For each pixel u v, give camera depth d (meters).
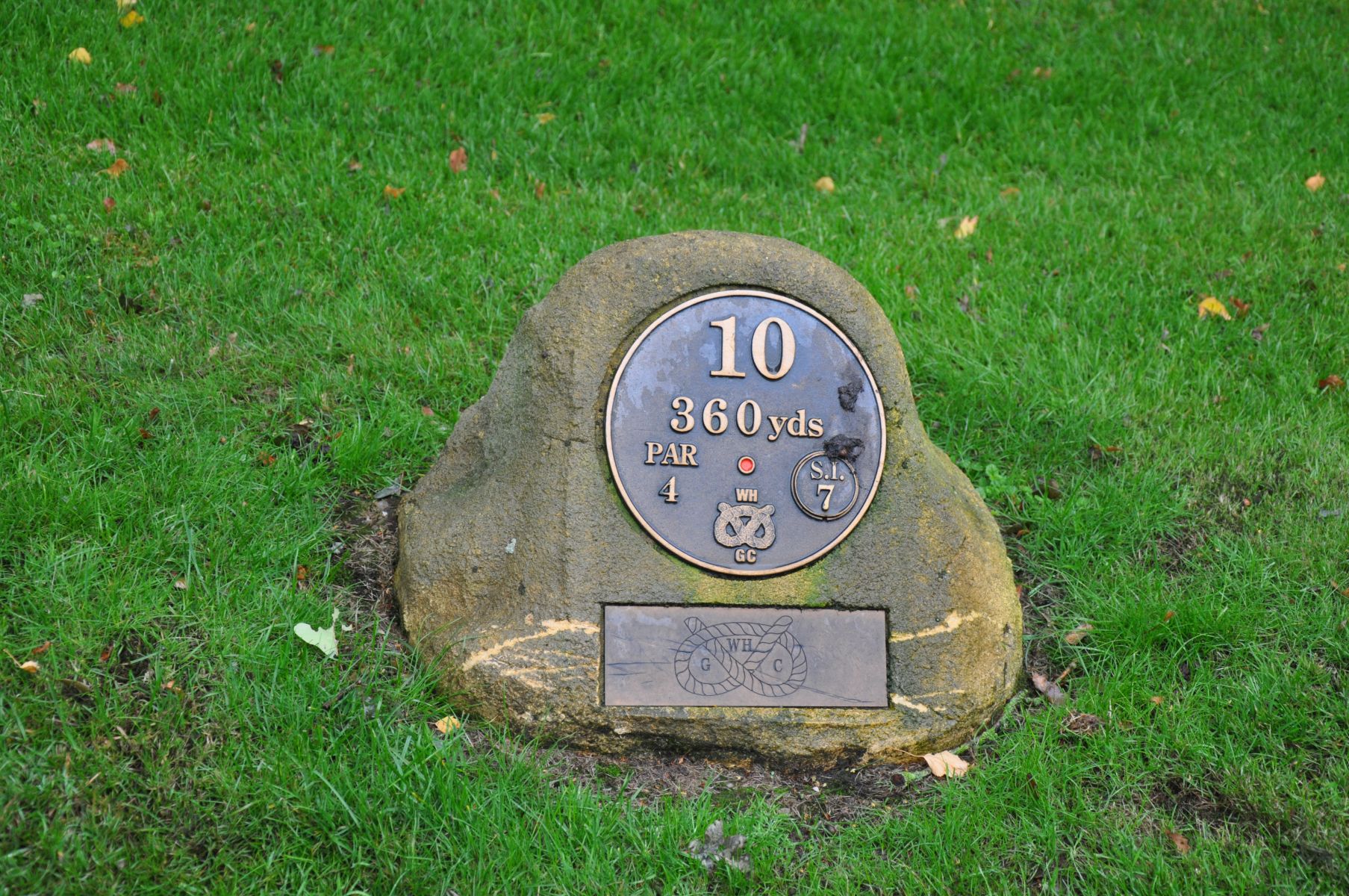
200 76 6.11
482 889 2.90
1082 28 7.95
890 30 7.57
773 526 3.42
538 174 6.11
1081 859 3.16
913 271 5.63
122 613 3.37
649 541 3.37
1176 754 3.47
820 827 3.21
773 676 3.35
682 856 3.03
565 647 3.29
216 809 2.98
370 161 5.98
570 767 3.28
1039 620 4.00
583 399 3.40
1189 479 4.59
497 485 3.52
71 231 4.99
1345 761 3.43
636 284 3.45
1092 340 5.33
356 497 4.16
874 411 3.51
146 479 3.90
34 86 5.71
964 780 3.34
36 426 4.02
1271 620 3.92
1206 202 6.34
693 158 6.40
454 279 5.29
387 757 3.14
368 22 6.84
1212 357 5.23
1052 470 4.65
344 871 2.94
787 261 3.51
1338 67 7.71
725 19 7.48
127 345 4.57
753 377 3.46
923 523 3.50
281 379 4.61
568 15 7.17
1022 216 6.15
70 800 2.91
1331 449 4.66
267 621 3.48
